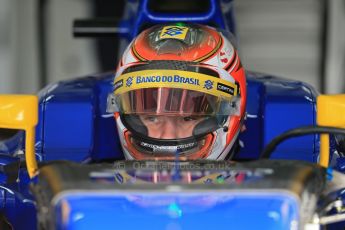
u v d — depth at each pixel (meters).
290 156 4.61
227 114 4.01
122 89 3.99
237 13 8.96
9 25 8.91
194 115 3.94
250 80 5.09
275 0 8.96
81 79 5.29
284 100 4.85
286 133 3.48
